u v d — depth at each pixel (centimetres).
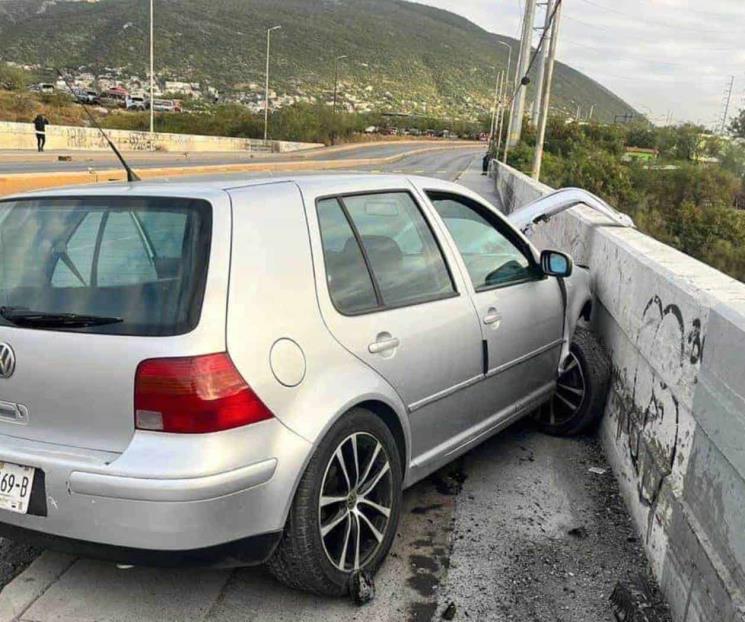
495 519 374
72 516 256
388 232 354
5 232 310
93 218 296
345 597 306
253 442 260
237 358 260
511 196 2188
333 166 4884
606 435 455
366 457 307
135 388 254
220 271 268
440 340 354
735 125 6656
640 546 347
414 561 335
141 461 249
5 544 347
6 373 274
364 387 302
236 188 301
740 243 4272
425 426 352
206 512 250
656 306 363
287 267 290
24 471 266
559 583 320
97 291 275
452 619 295
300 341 283
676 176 4778
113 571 324
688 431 297
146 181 333
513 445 470
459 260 390
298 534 278
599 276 528
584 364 464
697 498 276
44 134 4047
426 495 399
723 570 243
